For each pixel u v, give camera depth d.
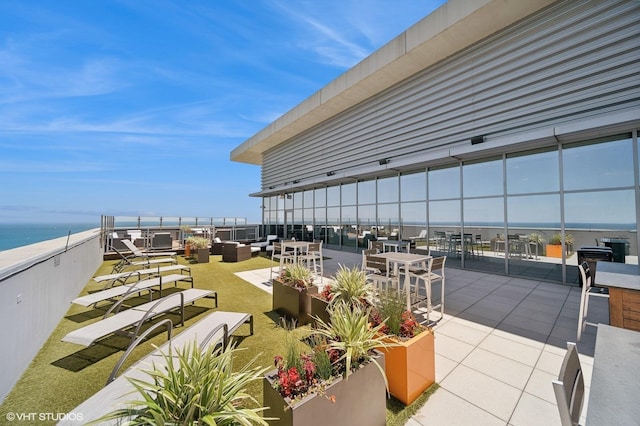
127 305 4.95
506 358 3.03
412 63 8.79
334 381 1.78
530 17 6.64
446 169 8.48
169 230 13.88
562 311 4.43
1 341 2.41
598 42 5.71
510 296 5.27
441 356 3.07
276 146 17.73
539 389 2.50
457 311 4.47
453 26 7.11
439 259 4.10
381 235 10.62
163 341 3.58
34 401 2.41
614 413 1.16
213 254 11.92
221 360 1.72
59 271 4.23
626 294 3.00
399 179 9.95
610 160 5.64
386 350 2.45
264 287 6.19
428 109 8.94
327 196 13.40
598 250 5.61
